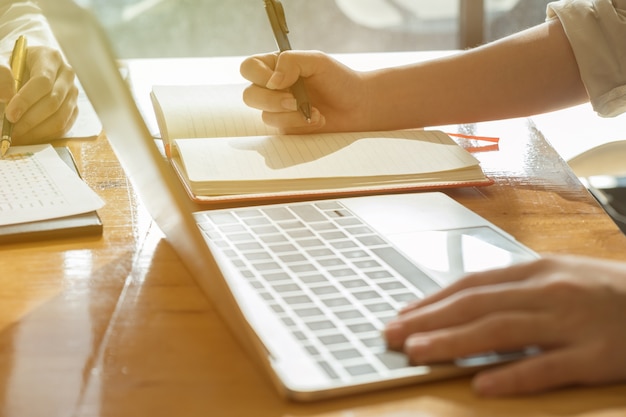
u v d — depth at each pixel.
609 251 0.74
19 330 0.59
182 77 1.38
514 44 1.14
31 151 0.99
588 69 1.11
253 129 1.02
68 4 0.54
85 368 0.54
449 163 0.93
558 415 0.48
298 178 0.87
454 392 0.51
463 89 1.10
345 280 0.64
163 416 0.49
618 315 0.52
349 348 0.54
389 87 1.08
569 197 0.89
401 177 0.90
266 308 0.59
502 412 0.49
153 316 0.62
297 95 1.00
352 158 0.93
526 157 1.03
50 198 0.83
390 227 0.75
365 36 3.24
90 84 0.60
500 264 0.67
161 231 0.79
